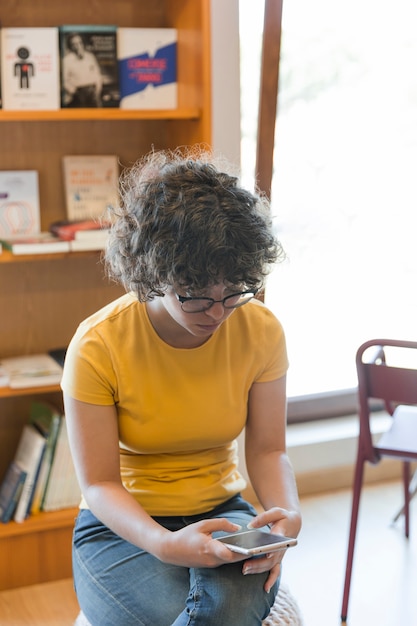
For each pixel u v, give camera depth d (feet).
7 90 8.18
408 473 9.36
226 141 9.21
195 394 5.38
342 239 11.11
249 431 5.82
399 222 11.34
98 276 9.42
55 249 8.19
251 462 5.75
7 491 8.68
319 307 11.29
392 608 8.20
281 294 11.08
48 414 8.80
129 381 5.29
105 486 5.22
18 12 8.66
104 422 5.31
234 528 4.81
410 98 10.80
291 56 10.06
